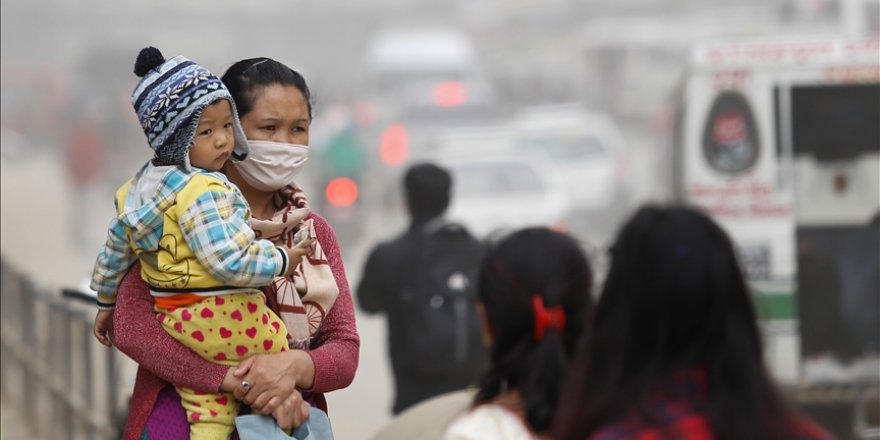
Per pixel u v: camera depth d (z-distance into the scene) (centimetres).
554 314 705
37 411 2162
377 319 3606
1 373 2439
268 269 774
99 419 1795
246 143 818
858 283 2219
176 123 776
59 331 2061
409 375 1579
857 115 2214
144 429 816
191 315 784
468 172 3928
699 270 600
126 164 8388
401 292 1570
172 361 790
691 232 609
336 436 2250
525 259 717
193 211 770
